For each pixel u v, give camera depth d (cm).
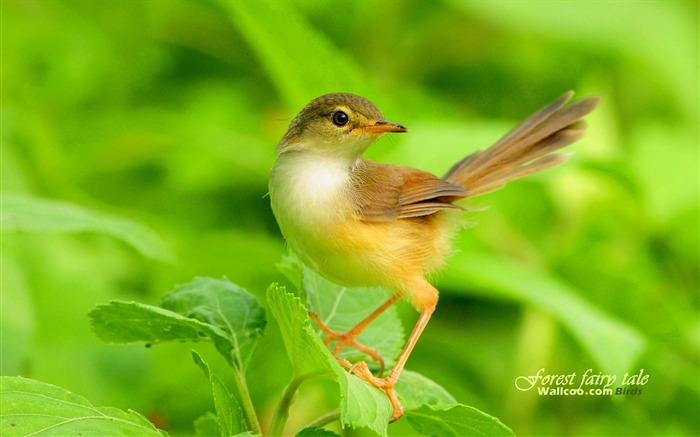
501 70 1470
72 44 1384
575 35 1375
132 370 1073
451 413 604
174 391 1093
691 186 1303
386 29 1394
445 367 1182
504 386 1177
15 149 1287
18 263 1029
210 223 1314
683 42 1455
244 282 1170
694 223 1283
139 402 1060
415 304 828
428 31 1402
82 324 1094
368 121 835
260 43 1045
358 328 759
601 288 1277
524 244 1295
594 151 1371
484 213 1304
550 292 1050
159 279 1170
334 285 811
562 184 1291
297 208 805
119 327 645
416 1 1388
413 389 720
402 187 848
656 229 1295
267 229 1317
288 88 1084
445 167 1096
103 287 1152
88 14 1397
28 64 1366
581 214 1292
